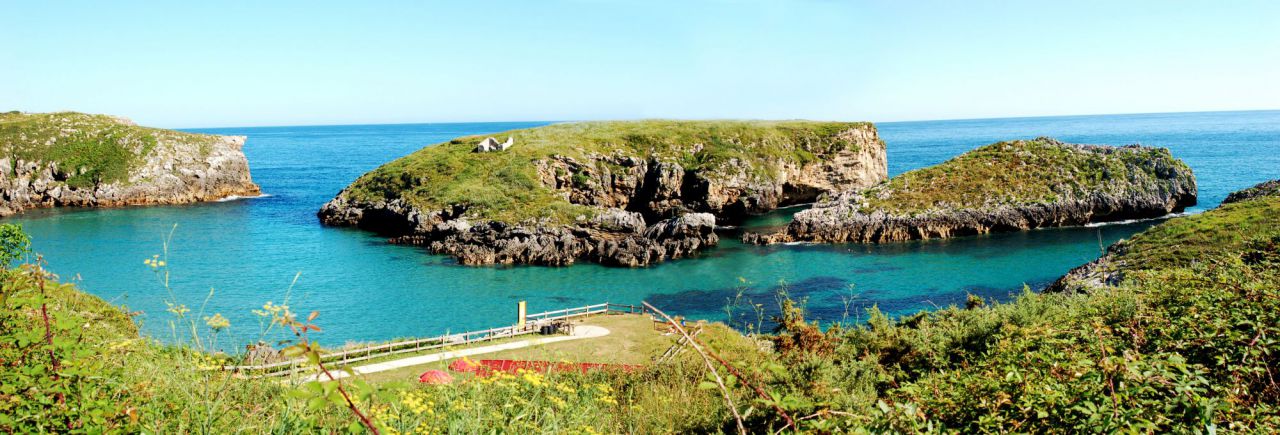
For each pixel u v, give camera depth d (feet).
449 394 23.26
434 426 20.54
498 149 314.35
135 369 19.10
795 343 57.72
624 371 48.96
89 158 331.98
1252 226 126.00
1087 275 129.29
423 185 279.28
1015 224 235.81
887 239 228.84
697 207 295.28
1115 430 16.88
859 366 44.62
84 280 173.58
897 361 49.21
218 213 300.61
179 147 347.36
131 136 344.69
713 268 194.59
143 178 330.13
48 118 363.97
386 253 216.33
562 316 134.72
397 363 81.20
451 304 158.40
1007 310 53.36
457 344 96.22
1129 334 29.63
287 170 527.40
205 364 19.43
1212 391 21.16
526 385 25.66
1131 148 266.16
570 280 182.29
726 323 142.82
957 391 24.38
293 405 18.66
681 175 299.38
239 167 362.74
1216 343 24.54
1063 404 19.38
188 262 198.18
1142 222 239.71
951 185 254.47
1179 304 34.63
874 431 18.81
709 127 342.64
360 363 82.38
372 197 280.10
